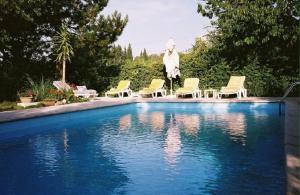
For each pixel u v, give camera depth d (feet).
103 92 78.38
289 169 17.03
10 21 61.98
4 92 62.44
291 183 15.10
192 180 19.79
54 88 61.77
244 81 61.11
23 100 52.65
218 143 29.09
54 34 70.49
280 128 34.91
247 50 65.41
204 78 67.05
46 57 71.82
